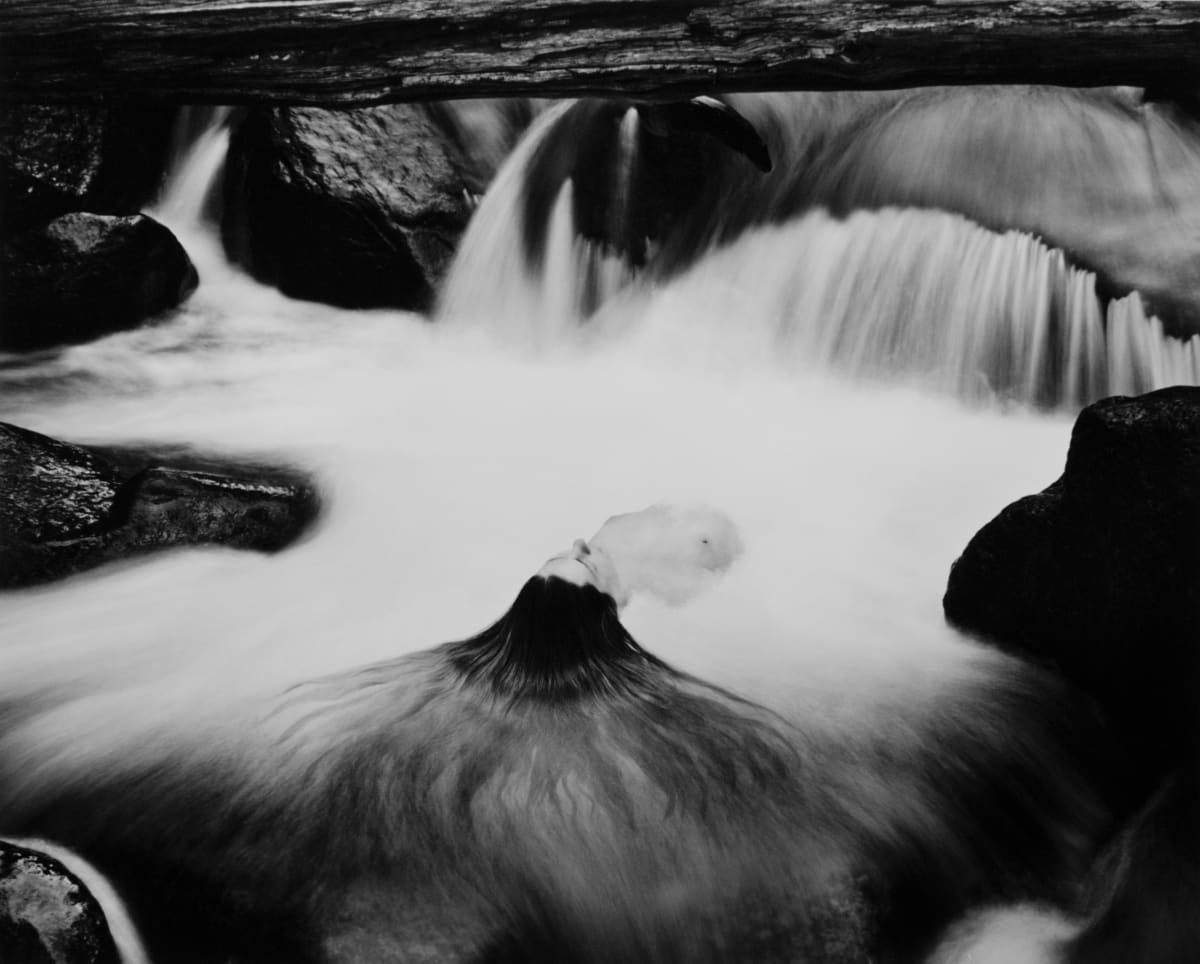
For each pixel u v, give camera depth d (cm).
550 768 201
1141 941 187
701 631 242
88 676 238
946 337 354
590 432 341
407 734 210
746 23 366
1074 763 217
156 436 342
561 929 183
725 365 374
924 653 238
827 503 297
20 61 413
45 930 180
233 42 400
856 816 198
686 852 190
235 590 267
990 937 193
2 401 365
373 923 182
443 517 295
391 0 398
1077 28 354
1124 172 362
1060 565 230
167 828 199
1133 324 338
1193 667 211
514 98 384
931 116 380
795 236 380
